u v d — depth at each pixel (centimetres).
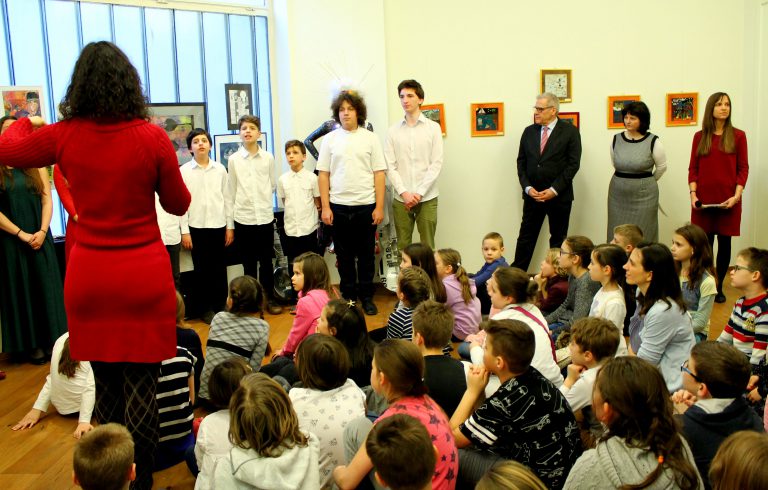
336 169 508
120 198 184
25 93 446
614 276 324
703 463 199
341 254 516
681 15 593
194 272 506
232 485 183
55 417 340
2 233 403
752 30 590
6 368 416
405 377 201
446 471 194
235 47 553
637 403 169
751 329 286
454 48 571
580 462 176
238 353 320
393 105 571
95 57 179
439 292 370
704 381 203
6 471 286
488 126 582
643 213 526
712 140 509
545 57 582
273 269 544
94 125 180
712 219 519
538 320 289
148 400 199
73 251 190
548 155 537
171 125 523
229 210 508
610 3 583
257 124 507
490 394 246
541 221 556
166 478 278
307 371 229
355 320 284
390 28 561
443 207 587
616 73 593
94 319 189
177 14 525
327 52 546
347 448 212
